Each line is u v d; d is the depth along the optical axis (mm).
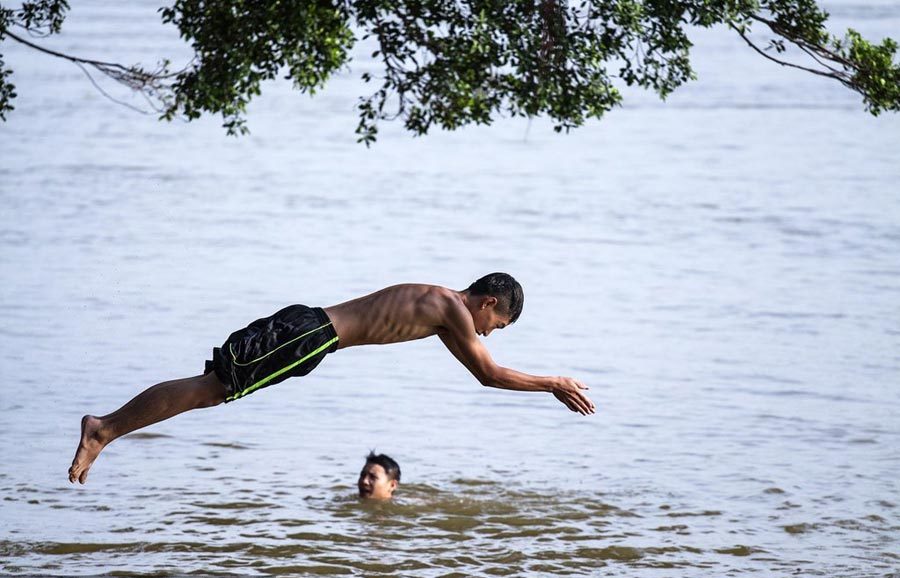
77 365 17031
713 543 10680
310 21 10648
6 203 32969
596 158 45656
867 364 17516
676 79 10922
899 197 35125
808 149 46562
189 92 11227
